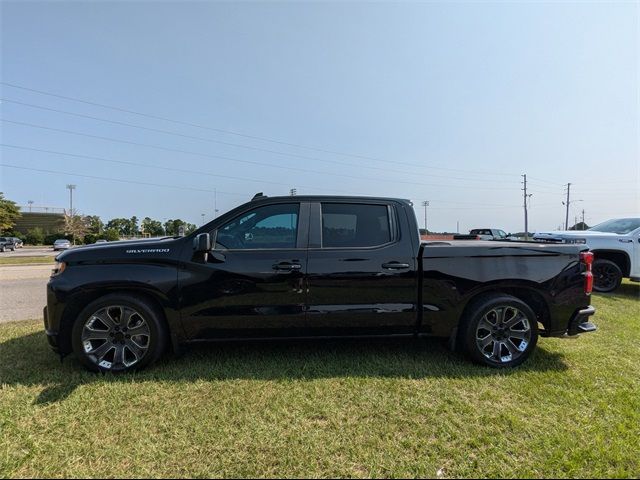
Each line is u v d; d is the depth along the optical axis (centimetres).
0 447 240
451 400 308
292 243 382
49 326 354
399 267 382
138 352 355
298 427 267
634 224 865
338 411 288
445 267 385
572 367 380
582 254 400
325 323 376
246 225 386
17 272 1457
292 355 402
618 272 816
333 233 389
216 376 347
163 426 266
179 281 361
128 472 222
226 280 366
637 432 264
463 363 386
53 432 257
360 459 235
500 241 451
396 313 382
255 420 275
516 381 345
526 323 385
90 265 357
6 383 329
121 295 354
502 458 237
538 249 394
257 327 371
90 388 321
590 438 257
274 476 220
